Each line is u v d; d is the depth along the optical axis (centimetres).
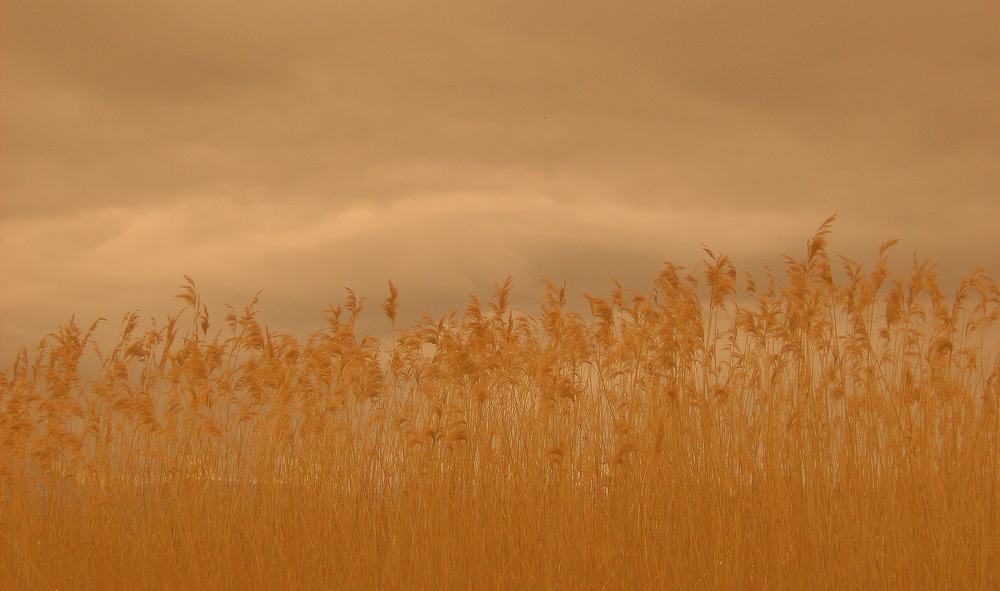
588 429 853
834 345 813
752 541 758
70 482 915
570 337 862
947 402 811
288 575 776
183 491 883
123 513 888
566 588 745
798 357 809
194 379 911
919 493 770
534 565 763
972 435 793
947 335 811
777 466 791
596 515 805
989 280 820
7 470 906
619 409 859
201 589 795
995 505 761
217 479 897
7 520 880
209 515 873
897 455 783
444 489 836
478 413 879
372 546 808
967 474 774
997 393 796
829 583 725
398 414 898
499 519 816
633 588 738
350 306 931
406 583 770
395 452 885
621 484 821
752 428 818
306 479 888
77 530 895
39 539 876
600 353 876
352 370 912
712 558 755
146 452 904
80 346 938
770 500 779
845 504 767
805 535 755
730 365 845
